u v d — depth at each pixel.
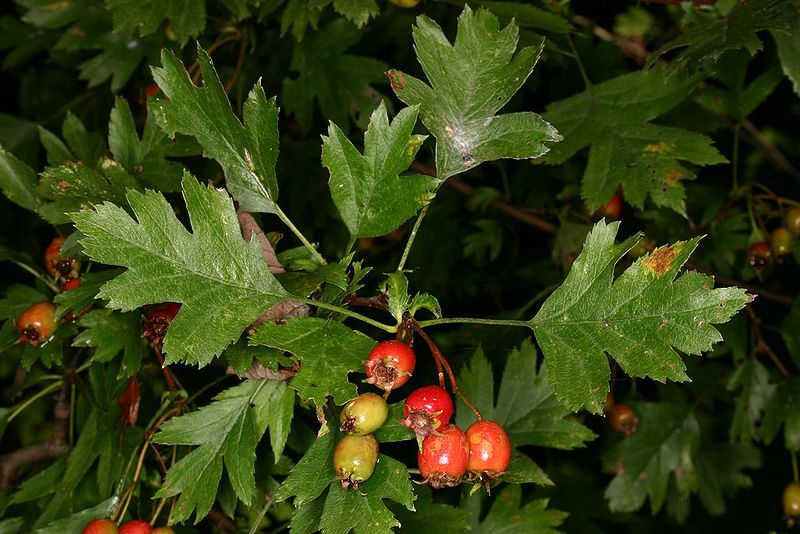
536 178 0.63
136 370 0.41
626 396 0.63
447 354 0.60
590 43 0.59
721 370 0.63
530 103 0.63
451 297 0.70
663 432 0.61
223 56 0.58
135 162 0.45
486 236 0.65
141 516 0.45
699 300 0.36
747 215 0.61
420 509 0.44
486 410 0.47
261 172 0.40
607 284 0.37
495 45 0.40
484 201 0.65
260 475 0.44
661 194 0.48
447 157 0.40
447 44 0.40
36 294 0.46
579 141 0.50
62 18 0.60
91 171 0.43
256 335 0.36
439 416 0.36
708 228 0.61
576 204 0.62
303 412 0.46
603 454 0.62
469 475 0.37
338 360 0.36
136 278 0.36
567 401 0.37
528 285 0.67
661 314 0.37
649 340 0.37
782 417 0.58
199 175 0.56
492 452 0.37
